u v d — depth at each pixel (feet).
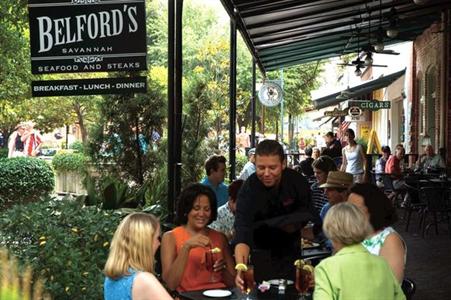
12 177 57.77
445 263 33.37
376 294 11.69
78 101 78.59
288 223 15.08
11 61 47.55
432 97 73.26
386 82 89.04
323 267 11.93
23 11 40.96
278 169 14.56
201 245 16.58
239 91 128.06
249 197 15.07
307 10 44.47
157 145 34.81
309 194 15.51
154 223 12.47
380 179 62.18
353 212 12.09
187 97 41.04
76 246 18.10
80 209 19.66
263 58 69.56
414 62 81.61
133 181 34.42
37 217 18.13
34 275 16.44
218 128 67.82
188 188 17.37
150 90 34.50
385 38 73.97
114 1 20.97
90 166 34.55
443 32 62.18
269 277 15.26
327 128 177.88
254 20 44.83
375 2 51.78
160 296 11.82
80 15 21.06
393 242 13.53
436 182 48.29
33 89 21.44
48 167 61.31
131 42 21.06
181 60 23.86
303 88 133.59
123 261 12.09
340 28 58.03
